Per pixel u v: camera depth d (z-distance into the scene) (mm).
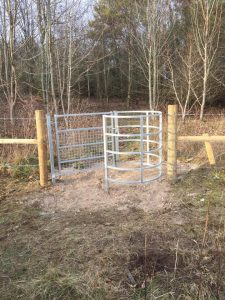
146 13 15938
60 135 6207
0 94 15016
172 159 5648
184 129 9484
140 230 3979
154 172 6387
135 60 22250
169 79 17234
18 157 7012
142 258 3381
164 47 17828
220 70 17938
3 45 13273
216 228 3965
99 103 22438
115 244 3660
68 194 5379
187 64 15367
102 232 3977
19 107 14008
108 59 23984
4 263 3441
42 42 13109
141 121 5051
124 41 22797
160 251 3480
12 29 11891
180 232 3896
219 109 19203
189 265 3211
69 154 6355
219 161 6754
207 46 14992
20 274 3254
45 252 3604
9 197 5332
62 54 14516
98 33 20250
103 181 5953
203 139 5789
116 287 2979
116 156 7270
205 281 2963
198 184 5582
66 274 3172
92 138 6547
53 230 4109
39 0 12711
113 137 6449
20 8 14844
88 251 3557
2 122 11102
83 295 2904
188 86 16141
